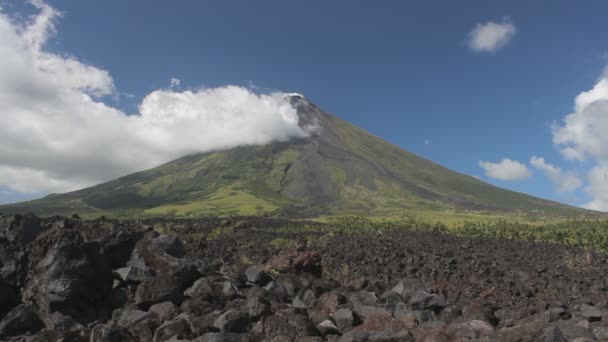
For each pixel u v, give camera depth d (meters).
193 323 10.93
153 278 13.06
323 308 13.61
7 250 14.17
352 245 43.88
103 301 13.33
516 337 8.75
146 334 10.85
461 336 9.55
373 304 13.97
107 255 14.96
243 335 9.88
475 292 19.73
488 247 47.81
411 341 9.82
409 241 51.66
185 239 39.44
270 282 15.45
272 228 63.06
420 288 16.09
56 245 13.02
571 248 48.78
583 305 14.80
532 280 25.66
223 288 13.44
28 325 11.56
